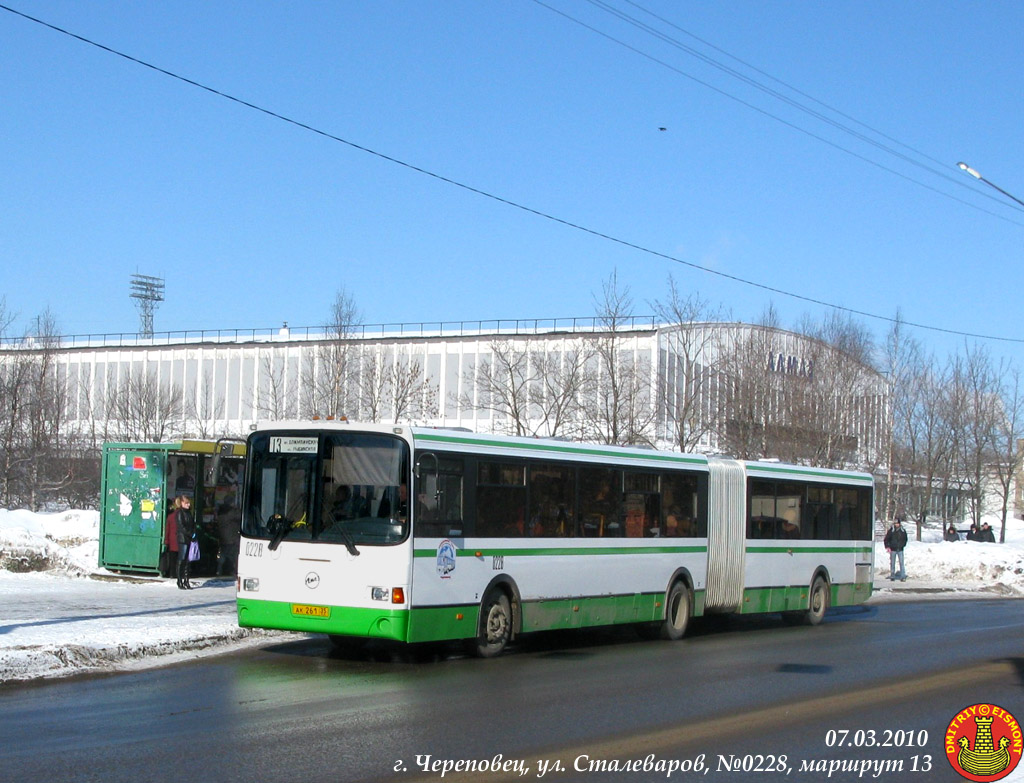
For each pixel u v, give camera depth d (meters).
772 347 42.47
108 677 12.62
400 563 13.66
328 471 14.22
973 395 52.78
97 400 56.56
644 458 18.25
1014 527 72.19
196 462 24.70
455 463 14.60
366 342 52.12
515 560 15.48
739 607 20.22
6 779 7.96
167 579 23.75
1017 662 16.30
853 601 23.70
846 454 43.69
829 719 11.16
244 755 8.84
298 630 14.13
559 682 13.21
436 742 9.50
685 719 10.92
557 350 44.25
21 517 26.78
